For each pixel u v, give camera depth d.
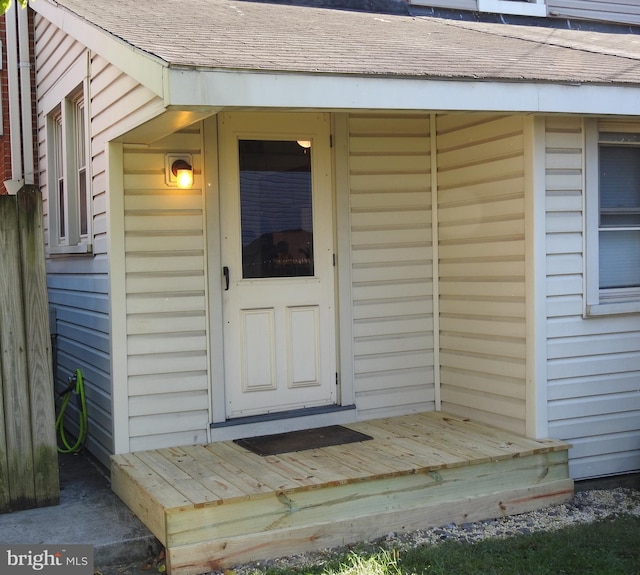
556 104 4.96
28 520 4.62
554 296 5.35
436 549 4.27
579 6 8.55
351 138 5.94
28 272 4.83
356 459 4.93
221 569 4.15
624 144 5.66
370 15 7.30
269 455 5.11
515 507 4.98
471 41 6.32
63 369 7.13
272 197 5.79
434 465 4.75
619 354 5.62
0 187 8.21
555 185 5.33
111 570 4.20
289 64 4.27
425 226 6.17
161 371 5.40
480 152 5.70
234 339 5.66
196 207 5.50
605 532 4.56
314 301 5.90
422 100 4.57
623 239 5.76
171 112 4.16
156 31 4.99
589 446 5.52
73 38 6.17
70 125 6.76
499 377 5.63
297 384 5.86
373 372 6.04
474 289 5.82
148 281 5.36
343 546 4.45
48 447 4.89
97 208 5.72
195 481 4.56
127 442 5.30
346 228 5.92
